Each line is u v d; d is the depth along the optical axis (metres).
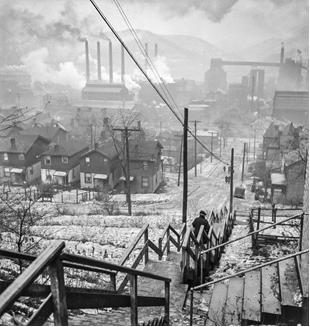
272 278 6.73
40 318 2.90
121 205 39.78
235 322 5.62
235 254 11.52
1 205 17.56
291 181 42.59
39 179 55.25
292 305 5.52
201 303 7.00
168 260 9.43
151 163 48.81
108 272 5.95
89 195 42.47
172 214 31.75
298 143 50.72
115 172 51.31
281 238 11.55
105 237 16.98
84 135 78.12
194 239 7.91
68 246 15.27
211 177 59.66
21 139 53.97
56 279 3.02
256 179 55.06
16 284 2.51
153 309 6.43
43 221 23.05
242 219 22.98
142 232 8.09
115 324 4.71
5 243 14.32
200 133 88.75
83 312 6.08
